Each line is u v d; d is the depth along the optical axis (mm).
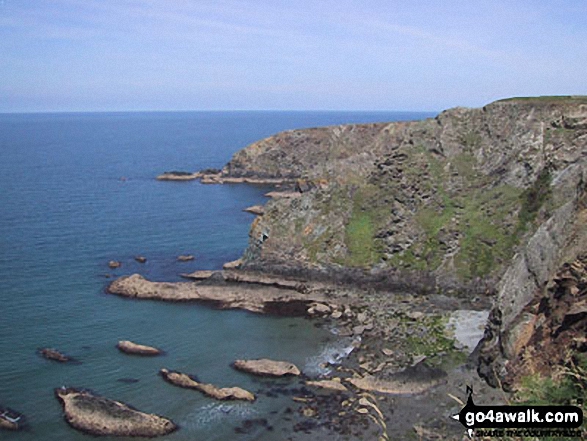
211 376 56906
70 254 95438
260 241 88125
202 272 87625
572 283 44031
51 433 46250
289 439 46094
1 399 50750
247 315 74125
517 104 93562
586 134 79438
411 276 81062
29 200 139125
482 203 85750
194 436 46562
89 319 70250
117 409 48625
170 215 129750
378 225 87625
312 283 83812
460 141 96812
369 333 67625
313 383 55062
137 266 91500
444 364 57438
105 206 136750
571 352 36219
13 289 78188
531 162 84000
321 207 91000
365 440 45625
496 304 54938
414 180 90750
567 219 49312
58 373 56000
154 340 65312
